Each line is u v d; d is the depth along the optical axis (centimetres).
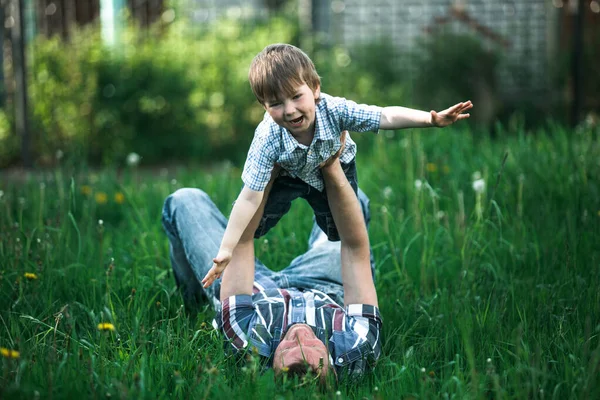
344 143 290
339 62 1000
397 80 1055
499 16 1157
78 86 904
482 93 1059
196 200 349
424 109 1037
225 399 253
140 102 913
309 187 293
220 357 287
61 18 1049
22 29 825
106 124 905
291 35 1003
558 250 409
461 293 358
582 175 511
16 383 249
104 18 1055
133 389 250
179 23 1011
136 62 922
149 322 344
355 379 283
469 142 653
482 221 443
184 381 270
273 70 261
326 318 289
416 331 335
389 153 654
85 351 303
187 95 930
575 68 857
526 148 587
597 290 345
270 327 287
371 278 301
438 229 437
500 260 417
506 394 254
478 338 310
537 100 1098
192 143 923
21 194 564
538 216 459
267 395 249
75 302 343
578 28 855
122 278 385
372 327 290
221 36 993
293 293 301
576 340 297
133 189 603
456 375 272
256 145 281
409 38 1158
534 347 299
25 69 834
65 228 452
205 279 276
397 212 511
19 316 338
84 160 589
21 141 838
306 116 264
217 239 339
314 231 368
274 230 470
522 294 355
